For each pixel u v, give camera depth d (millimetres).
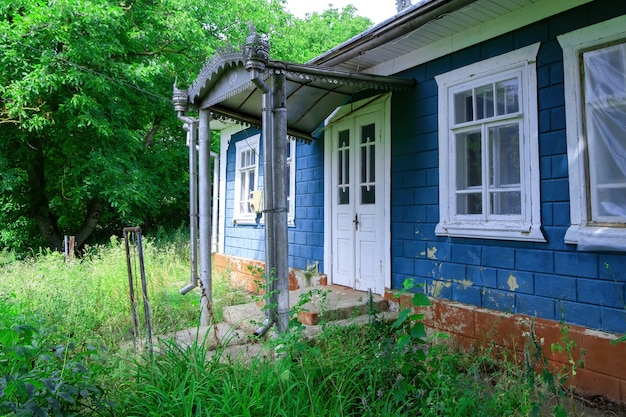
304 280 6629
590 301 3547
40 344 2781
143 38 11539
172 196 14883
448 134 4703
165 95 12734
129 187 10789
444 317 4535
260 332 3729
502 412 2652
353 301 5090
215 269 9750
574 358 3535
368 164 5719
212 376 2807
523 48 4070
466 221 4473
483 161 4375
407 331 2896
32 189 12000
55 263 7020
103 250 8891
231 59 4367
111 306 5297
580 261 3623
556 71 3850
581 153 3641
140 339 3781
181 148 15328
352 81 4570
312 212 6695
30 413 2195
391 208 5320
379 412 2680
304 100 5438
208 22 12891
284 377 2658
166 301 5727
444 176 4715
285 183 4039
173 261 8688
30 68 9430
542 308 3854
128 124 12594
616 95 3471
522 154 4062
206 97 5184
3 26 8781
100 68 10273
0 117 9984
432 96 4910
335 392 2783
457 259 4574
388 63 5469
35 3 9242
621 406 3273
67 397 2246
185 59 13164
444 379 2723
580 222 3615
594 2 3609
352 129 5965
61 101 10242
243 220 8867
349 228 6000
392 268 5285
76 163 10742
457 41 4641
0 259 9844
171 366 3027
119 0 11531
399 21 4285
